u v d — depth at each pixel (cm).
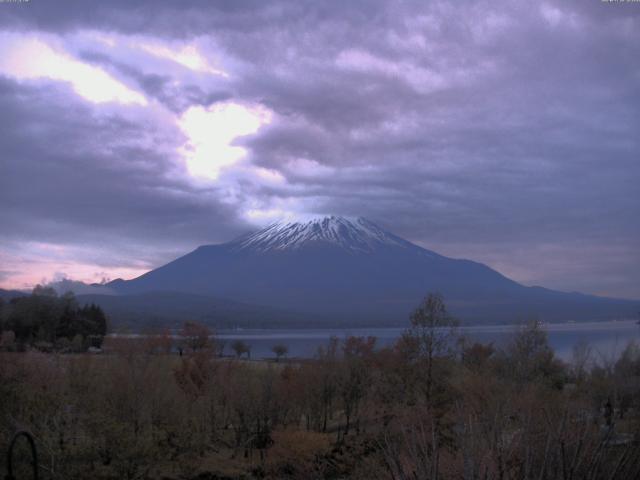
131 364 3150
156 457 2511
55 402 2380
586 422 925
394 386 3017
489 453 809
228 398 3362
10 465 800
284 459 2633
